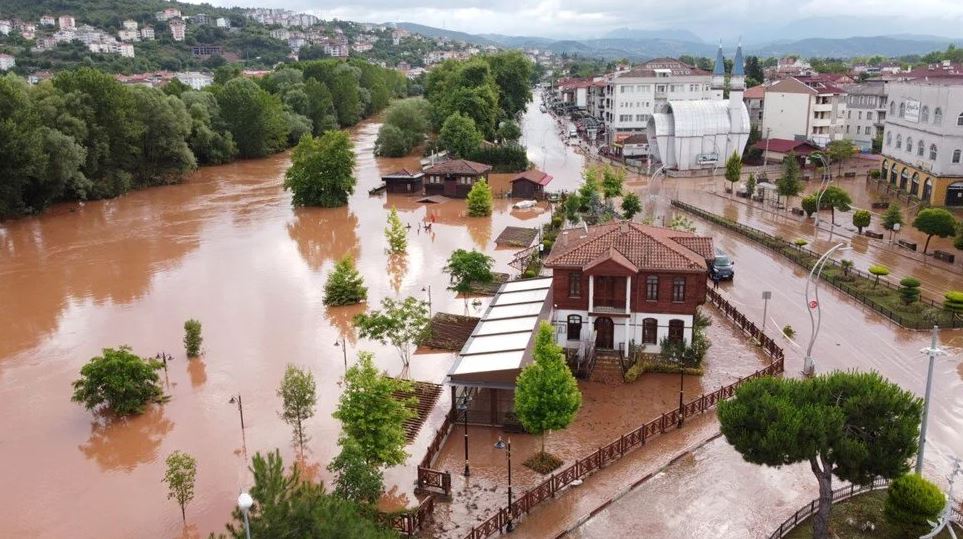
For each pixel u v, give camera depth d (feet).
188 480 121.08
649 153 460.55
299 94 609.01
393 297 228.43
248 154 533.96
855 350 175.63
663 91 563.48
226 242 302.25
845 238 282.15
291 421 146.41
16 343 197.77
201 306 224.33
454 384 143.23
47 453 142.51
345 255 279.08
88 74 401.08
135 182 424.87
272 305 224.53
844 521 109.19
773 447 98.22
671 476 125.08
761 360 172.86
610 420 146.41
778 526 110.32
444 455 135.85
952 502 109.40
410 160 511.40
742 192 371.97
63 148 353.31
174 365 181.16
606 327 172.24
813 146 450.71
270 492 81.30
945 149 311.06
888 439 98.68
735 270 244.01
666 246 169.89
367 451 119.85
